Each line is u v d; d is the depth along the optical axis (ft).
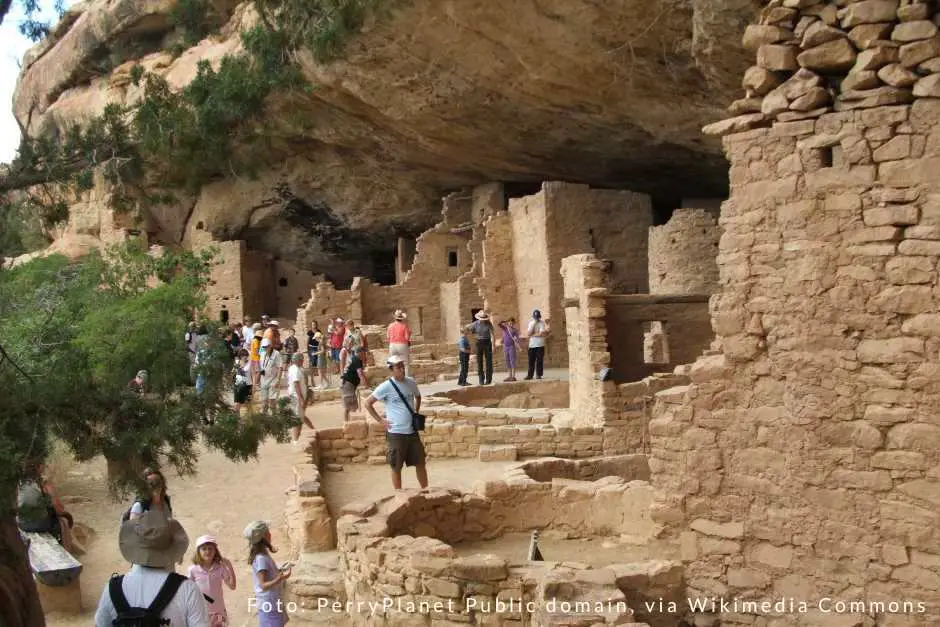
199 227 119.65
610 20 48.42
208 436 22.95
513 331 71.92
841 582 19.33
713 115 55.16
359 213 109.81
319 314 100.32
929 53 18.25
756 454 20.51
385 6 41.24
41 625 22.52
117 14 103.14
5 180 22.82
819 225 19.43
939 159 18.16
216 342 24.21
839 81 19.66
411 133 79.61
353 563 22.81
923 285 18.30
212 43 87.92
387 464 41.19
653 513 21.89
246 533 23.63
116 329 27.14
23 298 24.43
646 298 45.52
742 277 20.54
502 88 62.44
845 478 19.26
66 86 115.75
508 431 42.32
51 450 23.07
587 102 61.16
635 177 82.89
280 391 73.05
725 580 20.88
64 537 32.40
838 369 19.29
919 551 18.39
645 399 42.39
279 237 121.29
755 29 20.53
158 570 15.61
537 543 24.57
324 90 73.61
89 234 123.24
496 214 89.45
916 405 18.42
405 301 103.35
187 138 27.30
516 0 50.62
